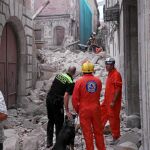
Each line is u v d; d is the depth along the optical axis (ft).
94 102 19.88
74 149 22.98
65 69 64.44
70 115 21.12
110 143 24.07
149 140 15.35
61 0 120.47
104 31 120.98
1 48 38.32
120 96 23.66
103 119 24.08
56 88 23.24
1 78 38.06
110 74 23.72
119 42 44.04
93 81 19.88
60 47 114.42
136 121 28.55
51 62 73.10
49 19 120.98
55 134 24.93
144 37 15.98
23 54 45.47
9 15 38.19
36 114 36.55
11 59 42.29
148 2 15.11
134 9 31.63
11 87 42.11
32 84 50.42
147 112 15.71
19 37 44.32
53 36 120.67
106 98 23.88
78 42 120.78
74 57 80.94
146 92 15.85
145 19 15.55
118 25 45.16
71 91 22.04
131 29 31.81
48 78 57.72
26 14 45.62
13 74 43.14
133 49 31.68
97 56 80.28
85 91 19.70
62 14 120.26
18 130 28.89
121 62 39.06
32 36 50.08
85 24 145.79
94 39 112.68
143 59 16.58
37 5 119.55
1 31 35.83
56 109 23.17
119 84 23.30
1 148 15.31
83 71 20.12
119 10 41.34
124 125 29.60
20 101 44.29
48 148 23.50
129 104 31.32
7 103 40.22
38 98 45.37
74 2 124.16
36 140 23.67
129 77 31.53
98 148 19.99
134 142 22.54
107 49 99.09
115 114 23.65
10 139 23.82
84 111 19.66
